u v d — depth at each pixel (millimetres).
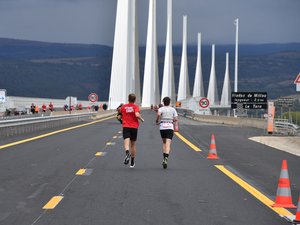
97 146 36031
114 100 137750
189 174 22719
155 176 21922
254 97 74250
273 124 58531
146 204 15875
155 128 62062
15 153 30875
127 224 13203
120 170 23734
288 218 13984
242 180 21188
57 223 13266
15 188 18688
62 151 32344
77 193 17719
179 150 34438
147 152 32406
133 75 160375
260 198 17078
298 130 52188
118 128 60375
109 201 16312
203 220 13734
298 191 18906
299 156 32500
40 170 23484
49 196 17141
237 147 38031
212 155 29766
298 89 36469
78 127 62406
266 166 26484
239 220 13781
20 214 14328
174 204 15914
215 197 17172
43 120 56469
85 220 13625
